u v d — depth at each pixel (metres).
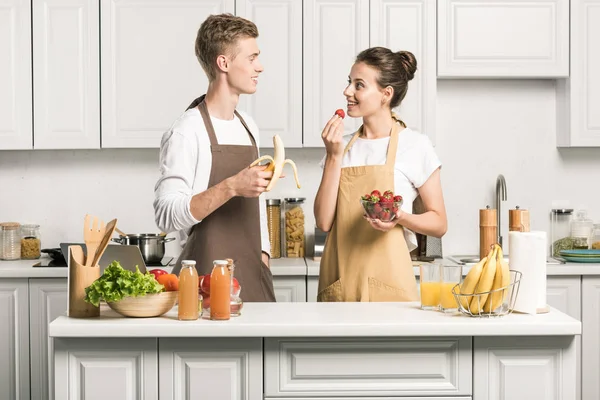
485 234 2.86
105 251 2.41
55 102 4.05
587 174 4.47
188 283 2.20
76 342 2.18
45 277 3.86
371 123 2.81
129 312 2.23
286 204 4.36
